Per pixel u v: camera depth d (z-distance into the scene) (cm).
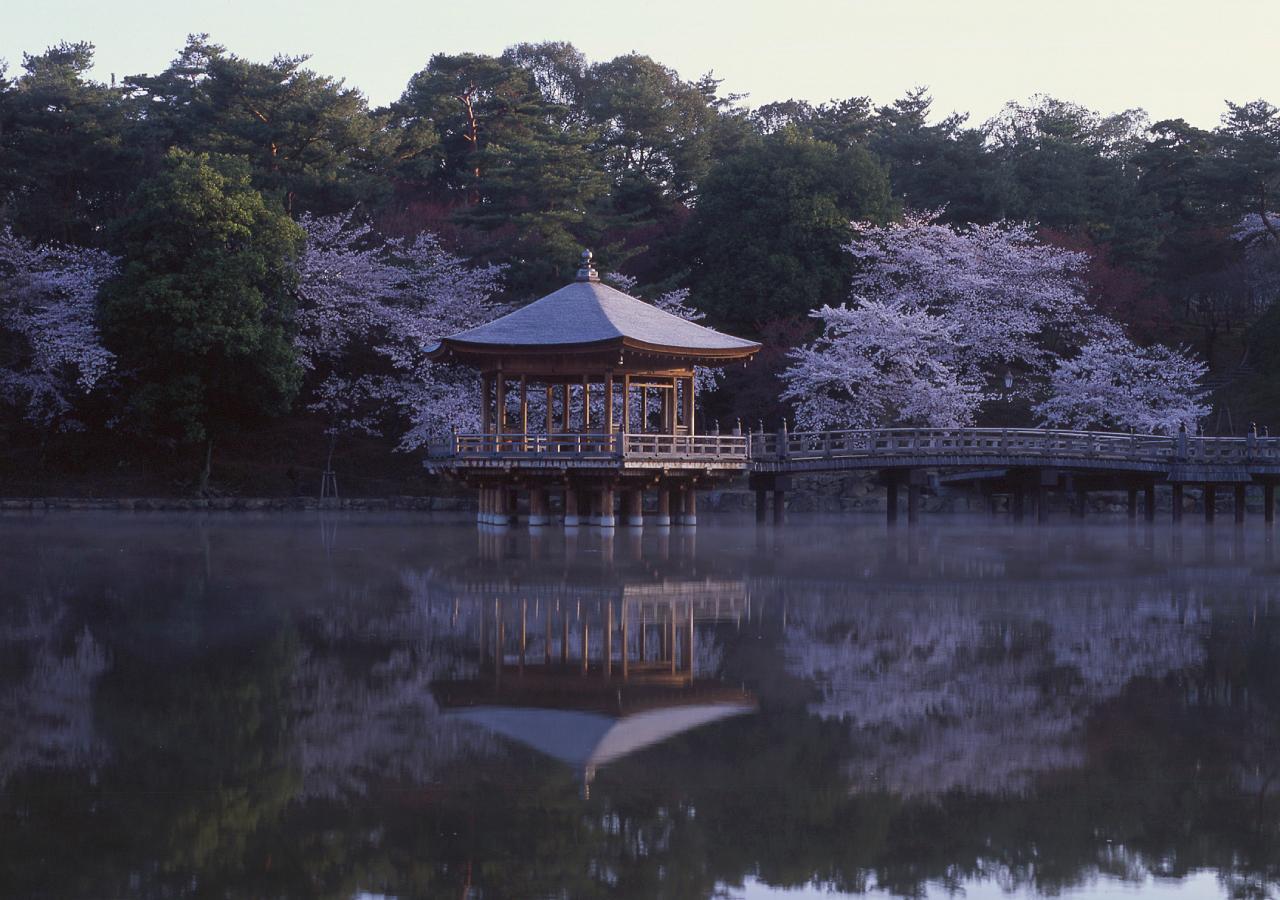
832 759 1295
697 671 1692
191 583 2531
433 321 5028
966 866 1033
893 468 4019
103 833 1077
